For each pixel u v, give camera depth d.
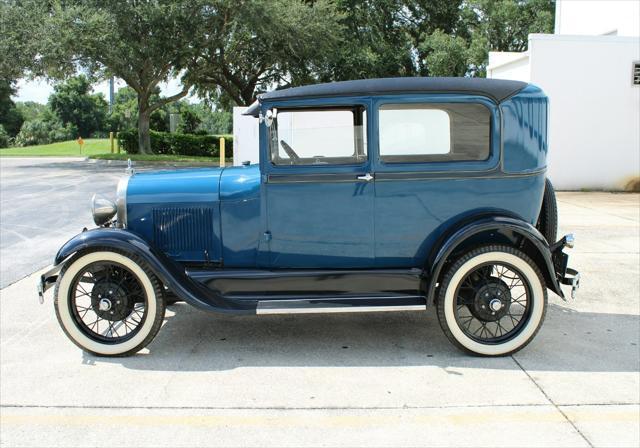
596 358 3.94
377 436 2.96
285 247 4.14
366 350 4.12
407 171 3.98
